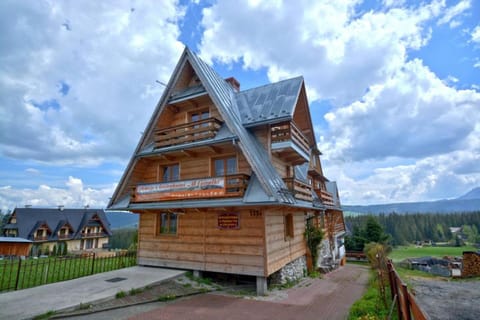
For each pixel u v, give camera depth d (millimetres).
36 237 43344
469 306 8703
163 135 13898
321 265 19062
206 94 13258
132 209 13695
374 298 9336
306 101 16172
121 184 14305
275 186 10891
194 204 11758
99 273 12133
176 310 8352
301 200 13391
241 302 9508
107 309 8047
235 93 16656
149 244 14227
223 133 12391
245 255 11320
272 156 13383
